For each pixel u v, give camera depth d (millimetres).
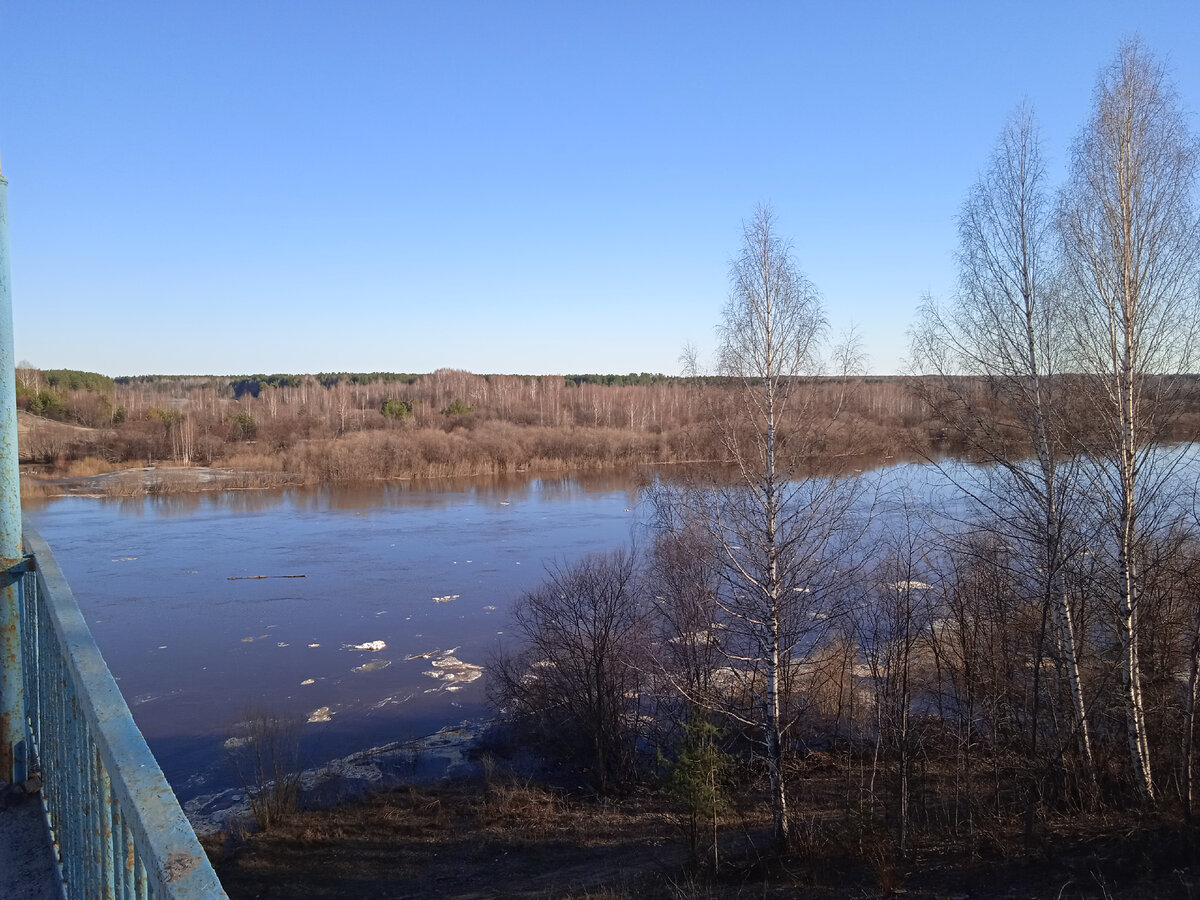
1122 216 12648
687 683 16828
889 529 18641
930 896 10688
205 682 21062
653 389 85125
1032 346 13875
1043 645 14906
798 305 12727
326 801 16344
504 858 14523
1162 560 13211
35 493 49594
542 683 19109
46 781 3318
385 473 57250
